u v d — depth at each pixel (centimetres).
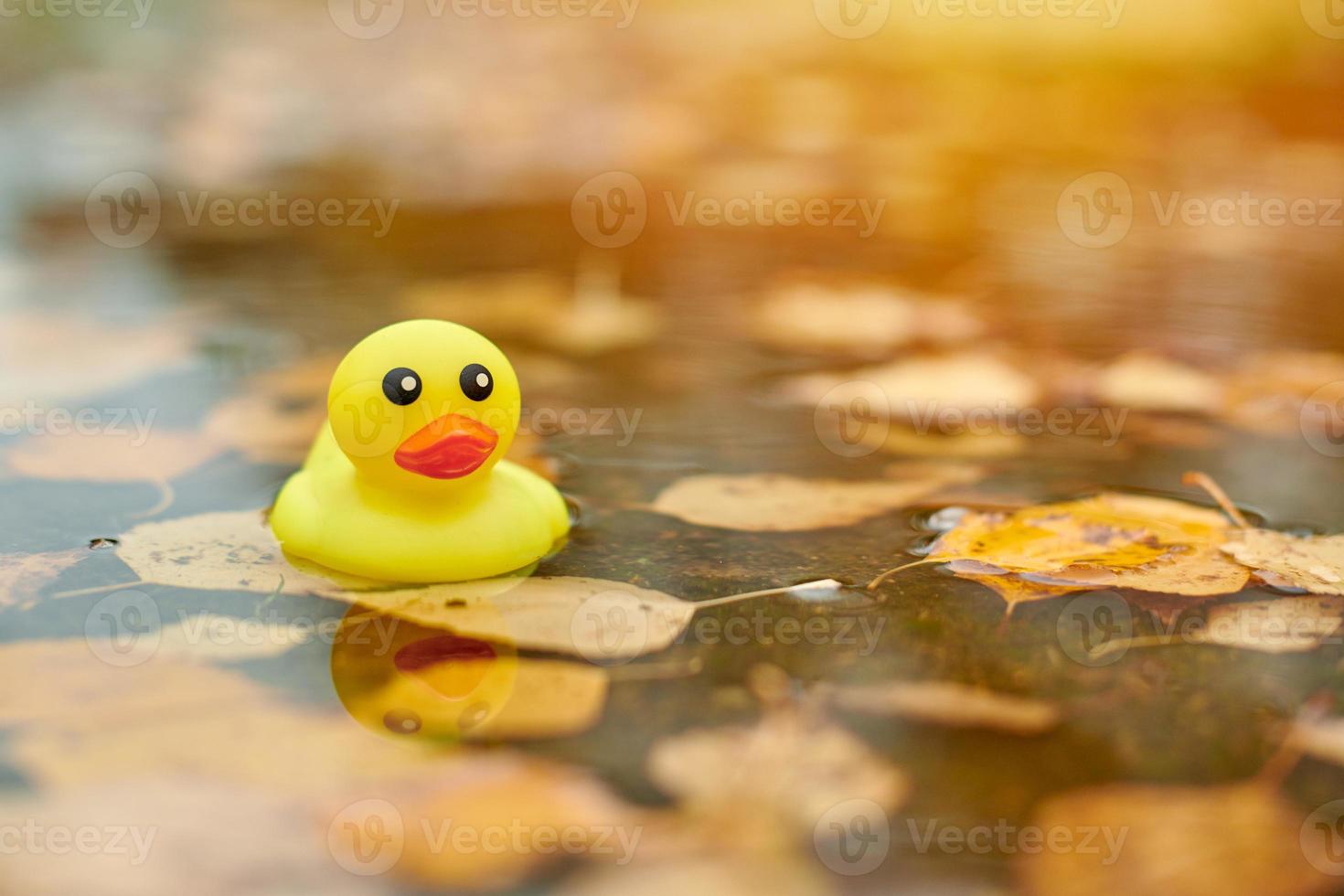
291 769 69
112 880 67
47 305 91
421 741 70
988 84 185
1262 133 151
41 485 79
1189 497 79
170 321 90
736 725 71
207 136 144
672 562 76
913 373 87
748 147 147
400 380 74
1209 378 87
